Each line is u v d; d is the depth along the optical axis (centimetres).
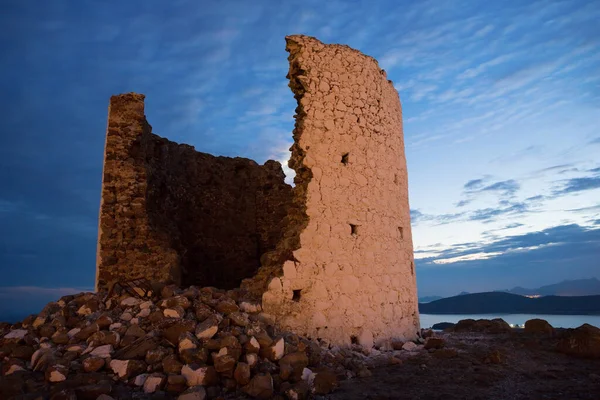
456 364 719
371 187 905
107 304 708
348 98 904
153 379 532
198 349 573
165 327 614
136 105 1025
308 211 803
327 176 838
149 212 1046
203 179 1312
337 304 797
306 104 849
